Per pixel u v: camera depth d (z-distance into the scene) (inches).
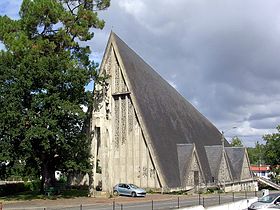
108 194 1854.1
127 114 2156.7
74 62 1775.3
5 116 1565.0
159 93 2554.1
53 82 1670.8
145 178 2081.7
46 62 1649.9
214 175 2527.1
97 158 2064.5
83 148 1792.6
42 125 1593.3
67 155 1754.4
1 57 1699.1
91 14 1924.2
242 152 2891.2
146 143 2098.9
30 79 1616.6
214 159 2615.7
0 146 1593.3
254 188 3004.4
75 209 1241.4
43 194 1809.8
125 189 1857.8
